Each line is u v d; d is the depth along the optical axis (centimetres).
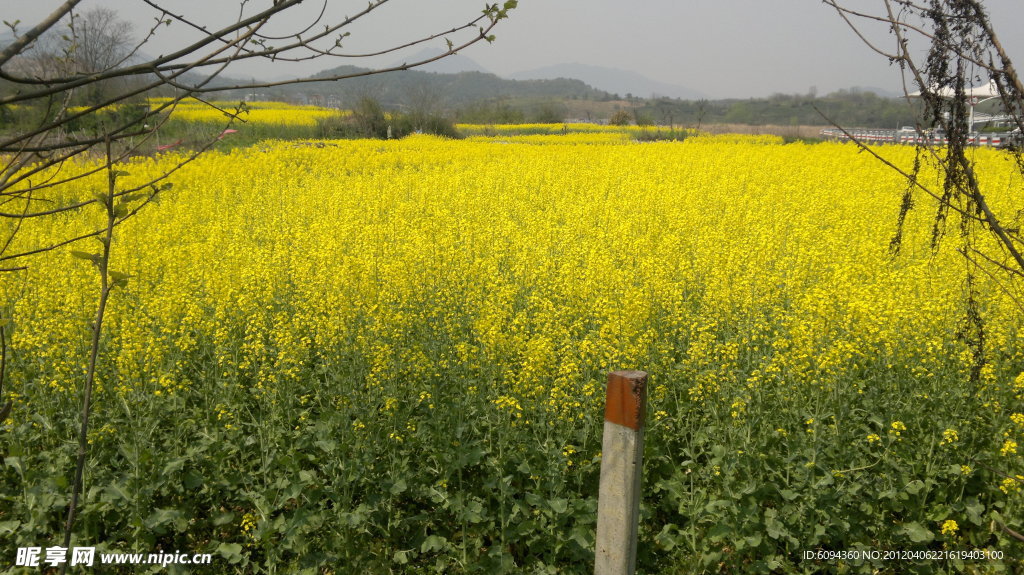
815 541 397
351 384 480
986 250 750
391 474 438
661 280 690
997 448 452
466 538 426
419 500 444
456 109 6069
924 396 473
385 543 426
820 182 1633
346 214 1130
